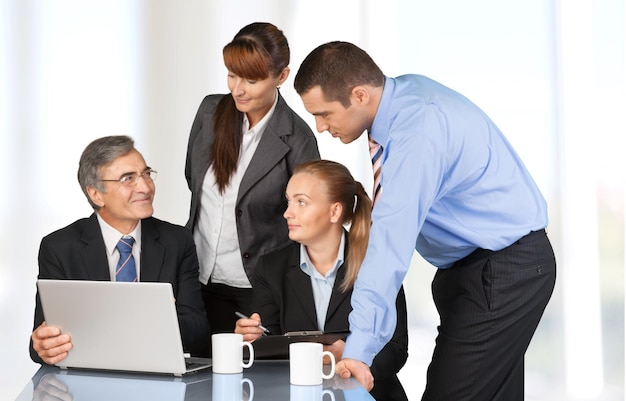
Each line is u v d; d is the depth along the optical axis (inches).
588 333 211.8
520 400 117.1
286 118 129.2
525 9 213.5
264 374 95.9
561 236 213.8
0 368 205.8
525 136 214.4
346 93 102.7
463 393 114.9
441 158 101.6
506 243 111.5
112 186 116.6
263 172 127.1
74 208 211.5
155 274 120.0
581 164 212.7
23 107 210.2
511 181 110.7
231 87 122.9
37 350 100.5
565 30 212.7
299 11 213.8
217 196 129.8
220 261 131.0
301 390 88.3
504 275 112.0
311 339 98.0
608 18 211.6
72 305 98.1
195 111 213.2
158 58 212.8
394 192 99.6
